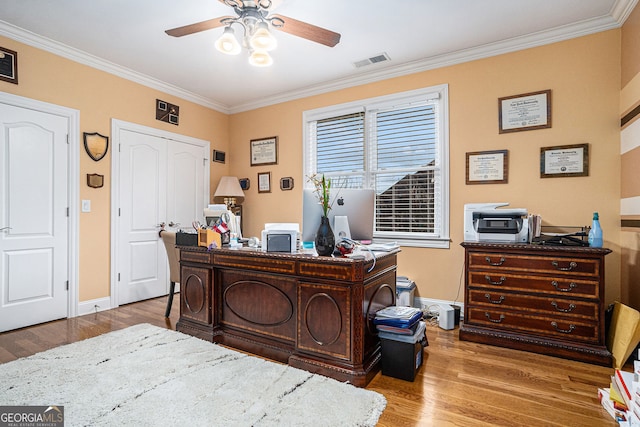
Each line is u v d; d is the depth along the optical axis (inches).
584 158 109.6
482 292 104.9
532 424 63.5
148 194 156.7
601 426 63.0
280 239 93.4
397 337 81.4
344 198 94.4
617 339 88.0
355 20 108.1
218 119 192.7
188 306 108.9
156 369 82.6
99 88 137.6
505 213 106.1
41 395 70.4
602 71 107.6
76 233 129.6
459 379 80.8
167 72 149.1
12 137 113.6
